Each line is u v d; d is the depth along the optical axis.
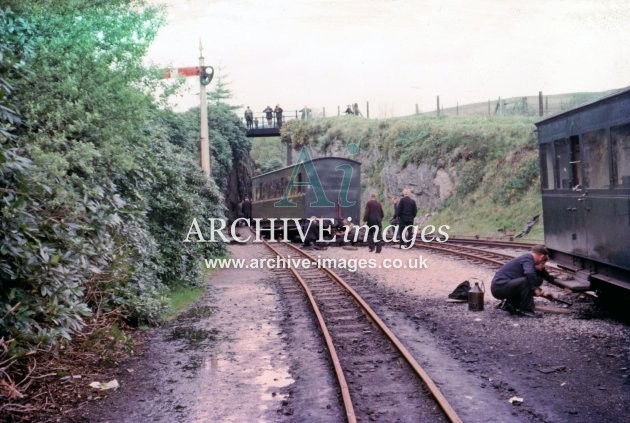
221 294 12.30
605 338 7.50
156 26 7.78
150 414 5.38
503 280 9.20
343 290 12.02
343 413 5.24
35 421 5.19
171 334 8.63
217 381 6.33
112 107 7.72
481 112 43.34
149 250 9.54
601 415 5.04
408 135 35.03
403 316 9.41
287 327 8.91
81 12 7.23
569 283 9.15
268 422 5.13
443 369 6.48
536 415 5.07
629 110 7.49
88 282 7.58
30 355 6.08
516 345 7.38
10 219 5.14
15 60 6.16
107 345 7.11
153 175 10.45
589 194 8.93
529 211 24.98
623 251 7.81
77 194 6.42
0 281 5.36
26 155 6.10
